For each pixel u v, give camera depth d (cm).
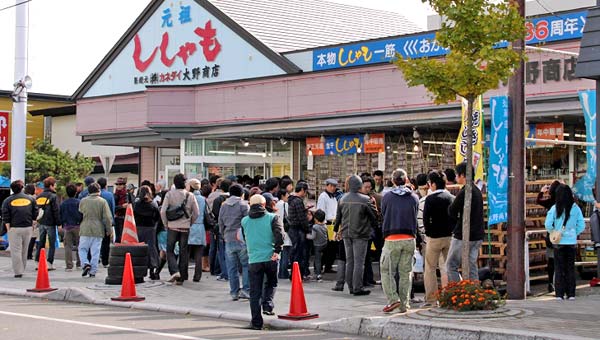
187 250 1656
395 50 2164
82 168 3738
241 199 1465
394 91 2152
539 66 1862
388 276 1239
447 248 1284
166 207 1644
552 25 1842
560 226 1338
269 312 1273
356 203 1450
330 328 1181
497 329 1035
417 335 1088
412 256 1247
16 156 2319
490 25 1140
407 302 1240
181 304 1416
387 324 1125
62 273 1894
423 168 2206
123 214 2002
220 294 1531
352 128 2188
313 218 1761
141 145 3141
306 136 2458
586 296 1387
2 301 1520
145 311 1390
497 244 1488
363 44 2238
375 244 1609
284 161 2597
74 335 1125
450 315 1138
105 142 3031
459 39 1159
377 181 1766
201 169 2712
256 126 2458
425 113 2073
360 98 2228
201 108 2616
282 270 1727
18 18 2309
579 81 1792
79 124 3052
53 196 1967
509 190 1346
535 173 1991
